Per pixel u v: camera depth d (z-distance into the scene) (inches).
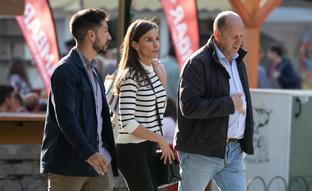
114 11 1277.1
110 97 511.2
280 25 1622.8
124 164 494.3
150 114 493.0
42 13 738.8
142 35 487.2
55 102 436.8
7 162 643.5
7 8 635.5
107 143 471.2
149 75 494.3
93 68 462.0
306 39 1627.7
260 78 1263.5
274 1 824.3
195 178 507.8
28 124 641.6
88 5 1286.9
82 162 444.1
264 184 714.8
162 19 1355.8
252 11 823.7
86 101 448.5
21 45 1428.4
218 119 497.4
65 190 453.4
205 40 1365.7
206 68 497.7
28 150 644.7
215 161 504.4
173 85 1059.3
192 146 502.3
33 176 647.8
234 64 512.4
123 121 485.4
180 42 762.8
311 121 706.8
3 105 887.7
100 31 456.4
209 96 498.9
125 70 489.4
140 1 1247.5
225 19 496.1
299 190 705.6
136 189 493.4
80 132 433.4
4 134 638.5
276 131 706.8
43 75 745.0
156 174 504.4
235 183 513.7
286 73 1343.5
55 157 445.4
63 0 1316.4
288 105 697.6
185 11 754.8
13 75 1299.2
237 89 508.4
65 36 1381.6
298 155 704.4
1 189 646.5
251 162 727.1
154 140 487.8
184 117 504.4
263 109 716.7
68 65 442.9
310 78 1625.2
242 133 513.0
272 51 1357.0
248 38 831.1
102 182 473.4
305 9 1635.1
